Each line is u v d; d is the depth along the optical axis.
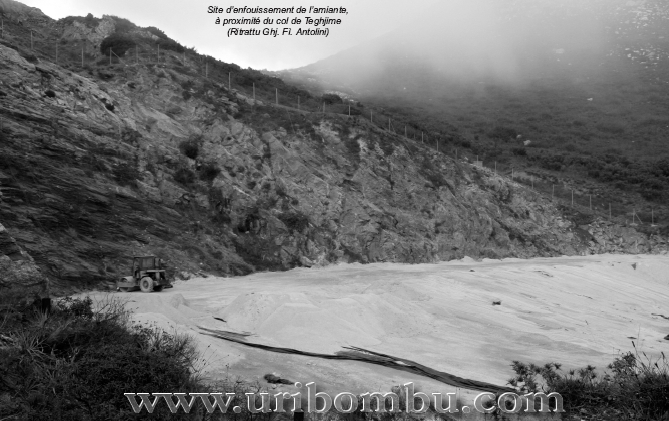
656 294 38.88
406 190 48.75
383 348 18.30
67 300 15.44
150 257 27.25
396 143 51.28
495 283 33.50
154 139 40.47
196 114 44.53
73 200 30.81
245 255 37.19
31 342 11.81
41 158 31.22
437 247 47.28
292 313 19.48
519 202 59.16
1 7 56.41
